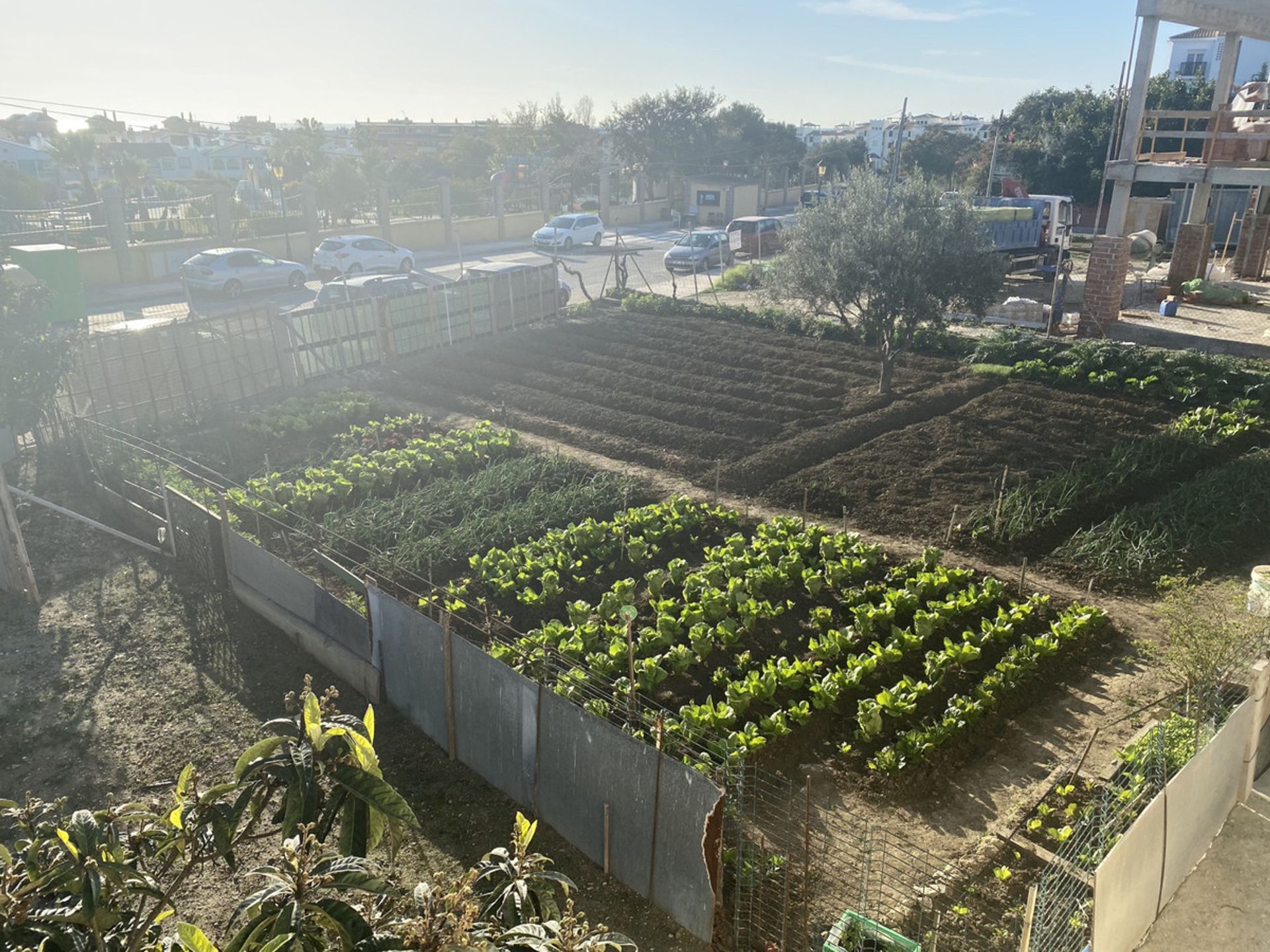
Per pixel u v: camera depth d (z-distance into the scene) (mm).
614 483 14617
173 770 8641
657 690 9586
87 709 9508
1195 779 6980
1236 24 21281
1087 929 6387
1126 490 14094
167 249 33906
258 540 13016
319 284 33594
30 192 42344
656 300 25422
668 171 68250
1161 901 6965
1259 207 28078
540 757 7730
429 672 8797
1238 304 24797
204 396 18281
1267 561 12328
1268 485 14055
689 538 13055
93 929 3439
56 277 24109
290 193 45156
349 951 3273
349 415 17781
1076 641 10414
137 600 11680
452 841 7762
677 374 19938
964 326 23828
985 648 10289
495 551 12070
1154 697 9438
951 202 17188
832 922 6734
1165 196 46375
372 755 3877
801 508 13938
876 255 16703
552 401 18484
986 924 6758
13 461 16047
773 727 8602
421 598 9234
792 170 75375
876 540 12859
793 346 21703
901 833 7711
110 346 16781
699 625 10094
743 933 6703
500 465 15430
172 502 12344
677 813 6609
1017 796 8117
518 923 3924
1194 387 17406
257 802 3865
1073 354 19188
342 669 10000
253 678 10070
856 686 9383
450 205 44250
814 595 11336
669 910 6914
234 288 30422
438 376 20281
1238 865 7473
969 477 14688
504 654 9492
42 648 10602
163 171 81438
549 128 73188
